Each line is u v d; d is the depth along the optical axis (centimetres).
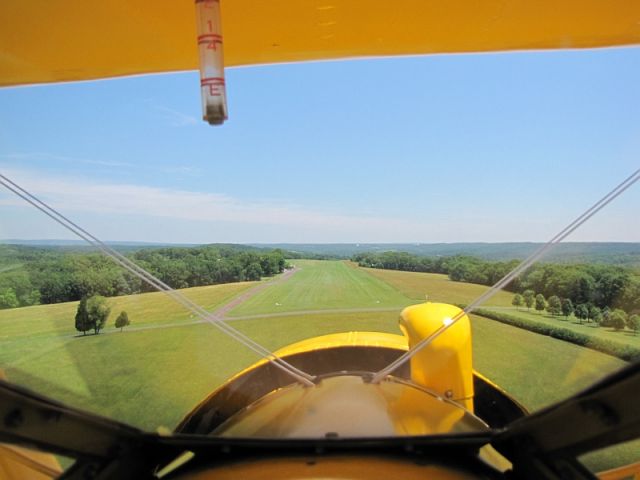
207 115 62
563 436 57
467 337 116
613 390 49
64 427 57
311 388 104
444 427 88
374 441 70
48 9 97
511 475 69
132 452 67
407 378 136
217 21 63
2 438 52
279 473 66
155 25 104
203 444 70
